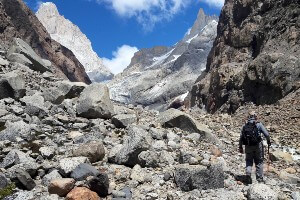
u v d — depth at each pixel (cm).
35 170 1020
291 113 3338
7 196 895
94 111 1675
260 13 7100
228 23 8656
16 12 10088
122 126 1614
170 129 1744
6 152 1102
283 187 1195
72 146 1298
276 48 5316
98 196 928
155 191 1031
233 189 1086
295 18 5644
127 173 1123
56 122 1504
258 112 3625
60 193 927
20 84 1722
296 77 4338
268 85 4622
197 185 1048
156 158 1202
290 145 2300
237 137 2106
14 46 2661
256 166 1195
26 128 1261
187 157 1245
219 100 6038
